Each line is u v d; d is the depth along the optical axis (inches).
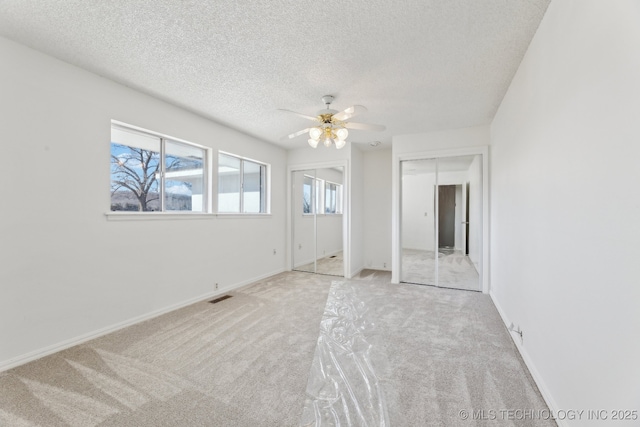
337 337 96.5
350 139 183.8
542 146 68.3
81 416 59.0
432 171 172.9
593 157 45.5
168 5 65.9
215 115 137.9
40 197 84.1
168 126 123.0
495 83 103.9
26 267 81.1
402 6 66.2
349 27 73.9
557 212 59.4
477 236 158.6
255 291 154.6
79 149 93.2
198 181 142.7
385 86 107.3
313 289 158.9
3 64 77.2
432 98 117.6
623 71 37.9
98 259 98.1
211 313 119.8
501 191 118.8
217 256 148.2
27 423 57.0
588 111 47.1
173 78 101.4
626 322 37.4
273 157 196.7
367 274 199.0
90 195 96.0
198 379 72.3
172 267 124.0
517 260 91.3
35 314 82.7
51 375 74.0
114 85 103.3
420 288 161.0
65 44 81.2
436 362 80.4
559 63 58.8
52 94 86.8
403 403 63.2
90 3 65.1
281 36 77.7
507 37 77.4
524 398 65.1
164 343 92.2
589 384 46.5
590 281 46.4
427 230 174.9
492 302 134.7
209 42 80.6
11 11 67.8
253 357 83.1
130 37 78.2
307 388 68.7
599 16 43.7
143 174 118.3
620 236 38.6
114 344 91.6
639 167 35.0
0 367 75.6
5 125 77.4
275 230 198.7
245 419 58.4
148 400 64.2
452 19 70.6
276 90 110.8
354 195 197.2
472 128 154.6
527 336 79.4
